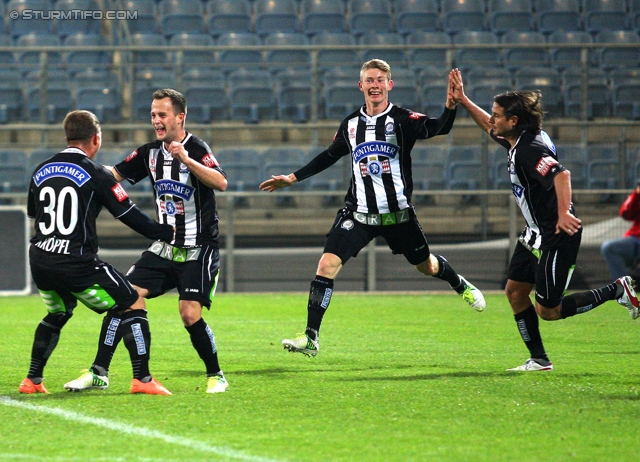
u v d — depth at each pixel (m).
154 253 18.41
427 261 23.42
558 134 50.09
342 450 12.98
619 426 14.61
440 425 14.70
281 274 45.31
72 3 62.25
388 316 33.84
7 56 58.75
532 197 19.50
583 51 50.09
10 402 16.75
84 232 17.06
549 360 22.05
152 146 18.48
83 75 52.97
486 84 52.53
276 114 53.75
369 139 21.47
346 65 53.47
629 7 62.81
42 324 17.92
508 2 63.03
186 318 17.80
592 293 20.72
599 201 45.00
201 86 53.50
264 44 60.53
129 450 12.98
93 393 17.78
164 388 17.83
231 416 15.44
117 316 18.06
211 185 17.52
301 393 17.77
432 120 21.09
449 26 62.34
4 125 49.22
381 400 16.97
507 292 20.92
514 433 14.11
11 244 43.00
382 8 63.28
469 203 44.97
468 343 26.22
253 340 27.05
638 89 51.88
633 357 23.20
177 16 61.91
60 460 12.42
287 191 46.19
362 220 21.69
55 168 17.09
